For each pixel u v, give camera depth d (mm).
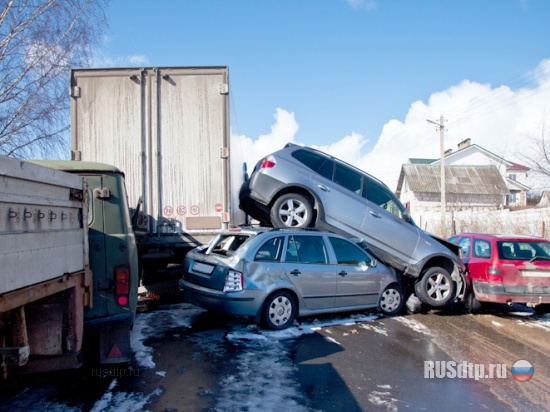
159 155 6863
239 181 9922
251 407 3646
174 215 6848
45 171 2799
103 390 3893
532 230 15844
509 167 50188
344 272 6691
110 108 6844
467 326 6777
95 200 4035
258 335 5719
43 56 9305
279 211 7426
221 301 5672
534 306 8461
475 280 7586
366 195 8055
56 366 3164
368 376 4469
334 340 5676
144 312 6984
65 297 3209
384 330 6289
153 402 3676
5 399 3670
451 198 39375
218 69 7012
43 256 2758
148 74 6914
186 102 6949
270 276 5941
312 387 4129
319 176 7738
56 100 9703
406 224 7984
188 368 4492
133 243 4145
